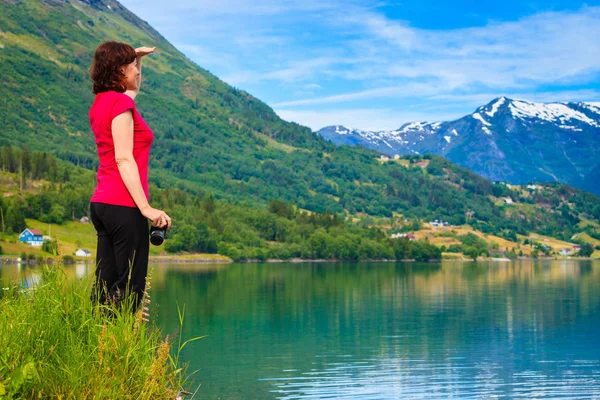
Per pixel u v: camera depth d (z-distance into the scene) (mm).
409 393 40312
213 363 49625
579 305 94625
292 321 74688
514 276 169125
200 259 192375
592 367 49156
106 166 4746
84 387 4137
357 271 171500
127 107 4684
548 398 39125
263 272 156750
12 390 3846
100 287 4766
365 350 56312
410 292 113438
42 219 163250
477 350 56781
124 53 4867
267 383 42594
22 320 4344
